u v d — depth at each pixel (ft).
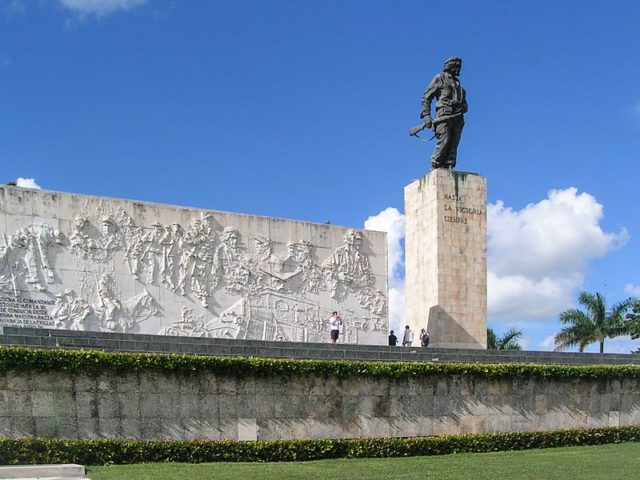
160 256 115.96
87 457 71.10
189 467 69.87
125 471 66.18
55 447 69.97
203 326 117.39
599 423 101.50
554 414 98.78
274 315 123.34
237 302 120.57
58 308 108.17
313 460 80.02
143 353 77.51
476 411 93.76
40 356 72.69
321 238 129.90
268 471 69.15
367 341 130.72
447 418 91.91
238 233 122.52
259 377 82.38
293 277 125.90
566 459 82.48
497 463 78.79
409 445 85.97
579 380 101.14
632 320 192.95
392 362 89.61
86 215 112.16
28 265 107.24
